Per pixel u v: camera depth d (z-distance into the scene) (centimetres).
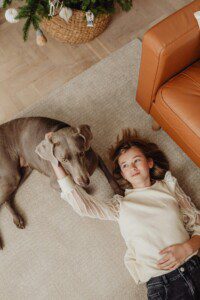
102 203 172
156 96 166
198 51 158
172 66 154
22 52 230
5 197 183
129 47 224
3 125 186
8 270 182
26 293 179
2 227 189
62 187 163
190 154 176
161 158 192
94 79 218
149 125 205
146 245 161
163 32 142
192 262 161
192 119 151
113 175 190
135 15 235
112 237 185
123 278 178
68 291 178
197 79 156
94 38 230
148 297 160
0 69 227
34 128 179
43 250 185
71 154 154
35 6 168
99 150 202
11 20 173
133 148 179
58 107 213
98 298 175
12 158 182
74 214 190
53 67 225
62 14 179
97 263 182
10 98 219
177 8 236
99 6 190
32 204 192
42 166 179
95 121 208
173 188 175
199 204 189
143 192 173
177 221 164
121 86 215
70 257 183
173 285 156
